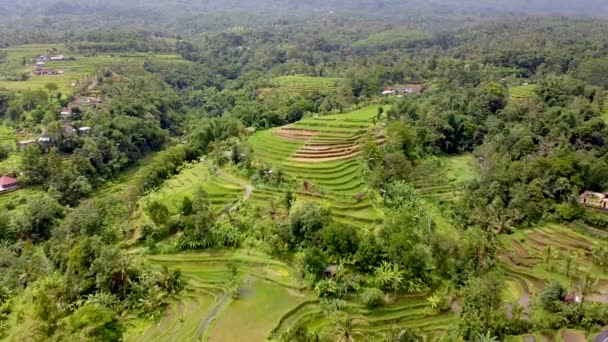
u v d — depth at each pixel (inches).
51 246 2518.5
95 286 1977.1
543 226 2637.8
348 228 2156.7
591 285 1904.5
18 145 4030.5
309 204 2363.4
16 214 3002.0
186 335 1734.7
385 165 3125.0
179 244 2356.1
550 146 3339.1
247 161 3176.7
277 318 1807.3
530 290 2098.9
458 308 1937.7
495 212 2719.0
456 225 2719.0
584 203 2657.5
